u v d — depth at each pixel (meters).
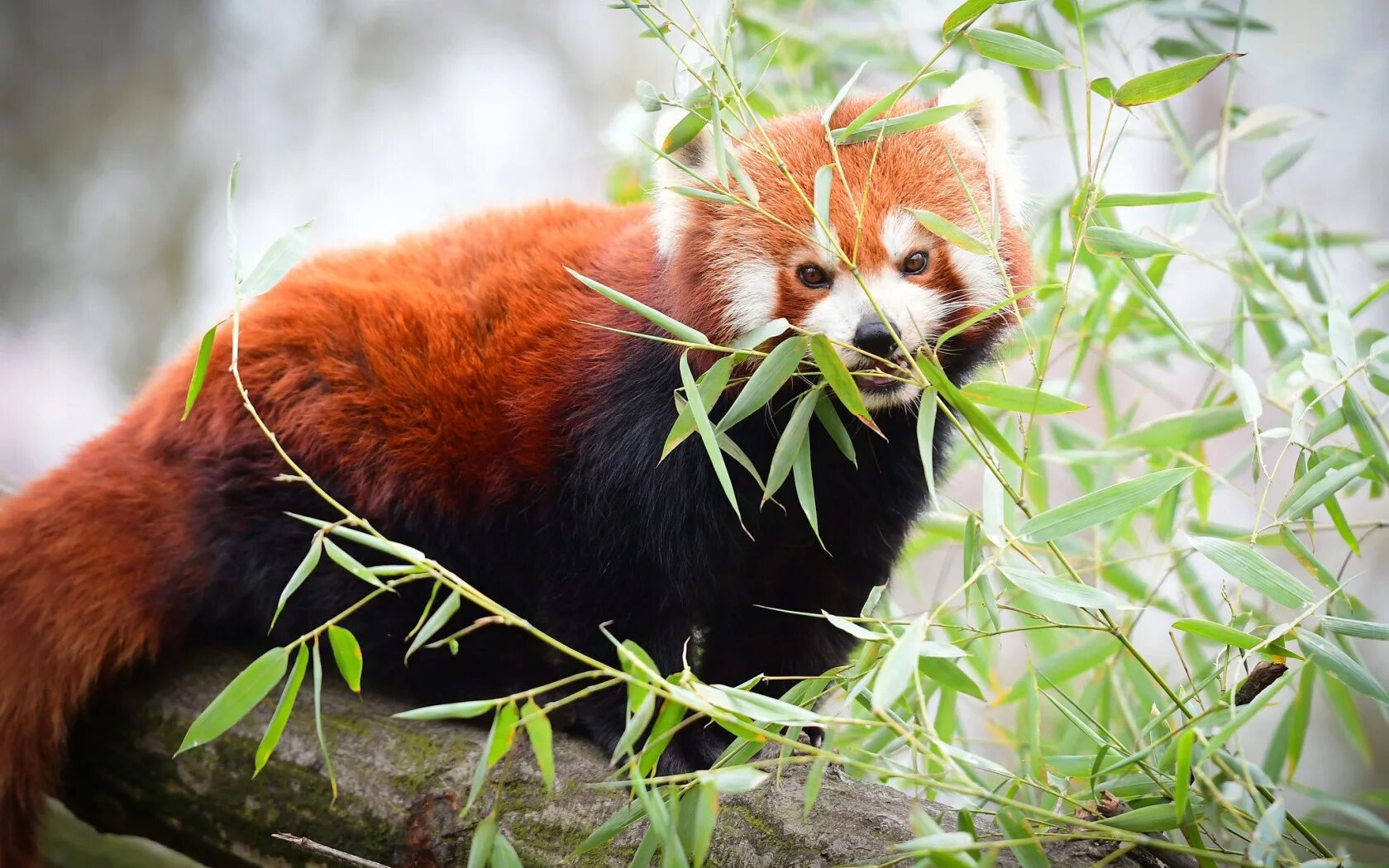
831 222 5.56
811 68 9.08
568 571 6.12
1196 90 15.69
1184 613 7.16
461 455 6.23
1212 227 14.24
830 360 4.53
